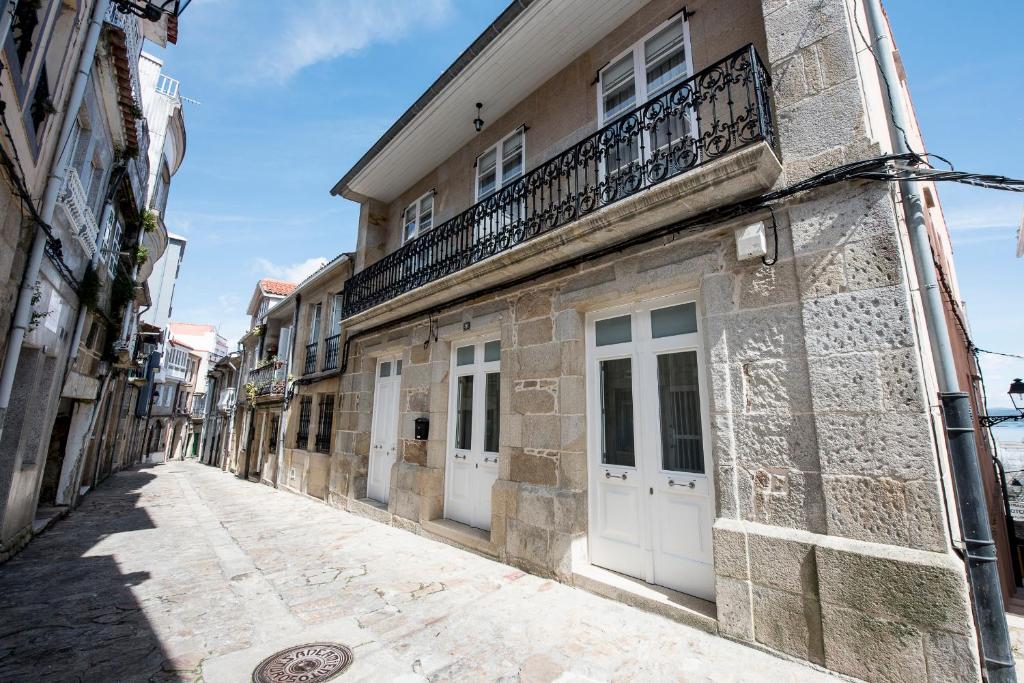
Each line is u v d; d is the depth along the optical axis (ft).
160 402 101.19
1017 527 28.30
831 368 9.40
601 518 13.82
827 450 9.23
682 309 12.91
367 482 27.02
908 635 7.84
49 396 19.11
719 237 11.62
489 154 22.09
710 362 11.19
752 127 10.61
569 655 9.36
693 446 12.12
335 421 30.45
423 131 22.81
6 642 9.95
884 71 9.97
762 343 10.46
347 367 30.01
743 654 9.28
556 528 13.92
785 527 9.60
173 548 18.45
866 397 8.94
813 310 9.77
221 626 10.84
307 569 15.20
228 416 70.18
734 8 13.23
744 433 10.43
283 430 41.32
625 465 13.57
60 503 26.91
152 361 64.90
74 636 10.28
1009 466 35.60
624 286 13.51
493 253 16.80
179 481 48.67
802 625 8.97
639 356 13.61
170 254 67.82
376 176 27.32
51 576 14.73
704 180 10.88
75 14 13.42
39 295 14.96
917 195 9.43
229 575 14.65
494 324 17.99
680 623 10.73
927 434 8.28
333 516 25.02
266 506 29.12
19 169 11.28
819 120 10.30
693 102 11.69
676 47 14.60
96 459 39.88
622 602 11.95
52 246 15.10
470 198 22.76
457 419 20.42
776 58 11.31
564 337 15.03
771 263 10.55
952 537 8.48
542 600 12.26
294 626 10.82
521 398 16.17
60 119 13.76
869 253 9.26
